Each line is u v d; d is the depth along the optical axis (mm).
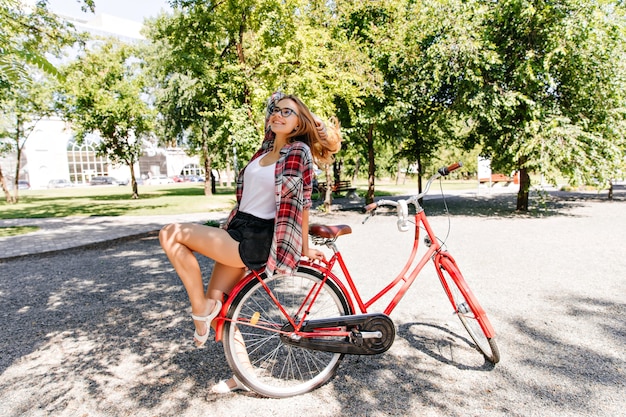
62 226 11188
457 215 11477
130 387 2645
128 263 6469
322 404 2400
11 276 5781
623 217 10023
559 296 4219
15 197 21719
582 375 2643
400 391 2512
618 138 10328
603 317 3625
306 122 2430
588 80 9977
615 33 9844
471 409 2303
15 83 2414
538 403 2344
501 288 4520
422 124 14188
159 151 67625
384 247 7078
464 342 3191
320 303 2914
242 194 2477
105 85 21062
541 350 3014
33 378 2793
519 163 11438
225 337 2408
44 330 3662
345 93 10352
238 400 2469
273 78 9094
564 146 9875
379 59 12141
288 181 2264
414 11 11906
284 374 2775
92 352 3184
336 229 2557
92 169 58219
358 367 2822
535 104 10109
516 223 9617
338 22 12031
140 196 25109
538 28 10141
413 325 3545
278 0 9000
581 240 7211
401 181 44625
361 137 14875
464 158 32312
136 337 3457
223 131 10727
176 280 5309
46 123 53562
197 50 10031
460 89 11109
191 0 9805
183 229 2238
